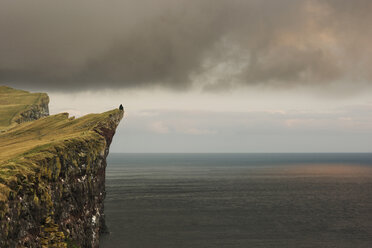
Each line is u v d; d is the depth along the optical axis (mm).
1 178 28547
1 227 25234
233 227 85188
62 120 81438
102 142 57688
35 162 34906
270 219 95312
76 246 40406
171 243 70000
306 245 71125
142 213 99750
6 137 69000
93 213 51281
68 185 41906
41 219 32938
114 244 67500
